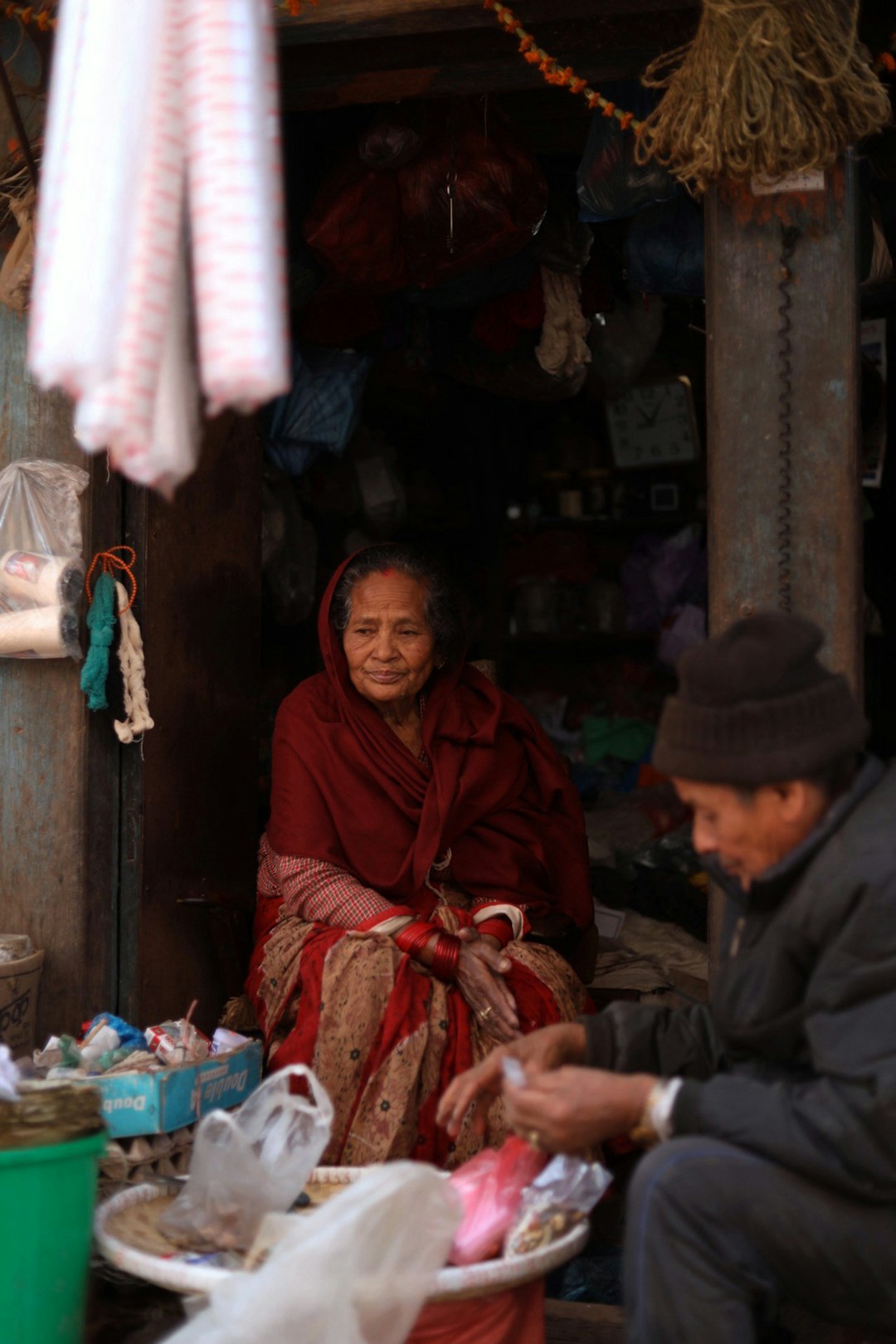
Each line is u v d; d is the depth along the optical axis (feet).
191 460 5.74
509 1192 6.65
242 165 5.18
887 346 17.10
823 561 8.36
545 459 19.71
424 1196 6.01
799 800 5.73
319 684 10.62
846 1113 5.48
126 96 5.35
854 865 5.58
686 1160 5.73
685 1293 5.68
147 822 9.90
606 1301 8.73
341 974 8.84
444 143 10.57
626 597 19.47
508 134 10.80
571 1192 6.65
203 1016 10.63
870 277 10.12
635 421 19.08
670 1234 5.70
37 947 9.70
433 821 9.83
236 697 11.19
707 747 5.71
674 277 10.59
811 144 7.87
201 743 10.62
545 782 10.63
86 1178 6.46
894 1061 5.42
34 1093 6.86
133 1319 7.57
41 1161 6.20
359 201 10.62
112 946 9.86
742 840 5.85
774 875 5.84
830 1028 5.58
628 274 10.84
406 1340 6.44
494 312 12.81
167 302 5.38
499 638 19.44
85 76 5.39
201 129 5.20
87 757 9.64
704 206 8.54
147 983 9.92
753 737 5.65
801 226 8.31
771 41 7.58
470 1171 6.82
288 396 12.62
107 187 5.28
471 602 19.52
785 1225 5.62
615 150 9.33
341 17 8.63
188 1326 5.88
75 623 9.46
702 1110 5.79
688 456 19.04
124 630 9.67
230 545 11.07
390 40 9.20
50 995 9.68
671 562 19.08
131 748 9.87
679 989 11.60
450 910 9.66
